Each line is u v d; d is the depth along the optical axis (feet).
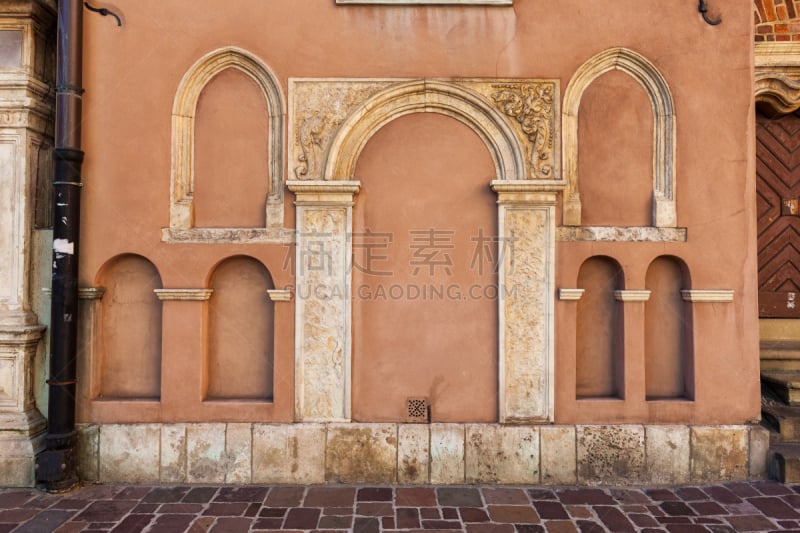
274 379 13.38
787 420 13.56
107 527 10.93
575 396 13.48
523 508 11.91
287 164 13.46
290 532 10.77
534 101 13.51
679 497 12.44
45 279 13.73
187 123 13.70
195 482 13.19
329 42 13.51
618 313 13.79
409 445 13.26
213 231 13.44
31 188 13.53
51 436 12.64
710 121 13.61
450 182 13.62
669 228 13.52
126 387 13.82
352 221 13.47
